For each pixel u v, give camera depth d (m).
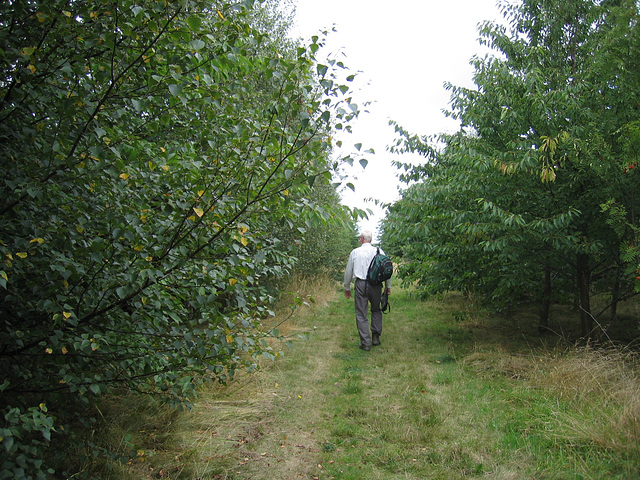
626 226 5.14
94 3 2.56
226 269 2.82
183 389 3.00
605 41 5.10
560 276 6.84
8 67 2.58
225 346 2.86
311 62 2.72
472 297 10.30
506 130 6.42
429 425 3.85
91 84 2.62
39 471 2.31
